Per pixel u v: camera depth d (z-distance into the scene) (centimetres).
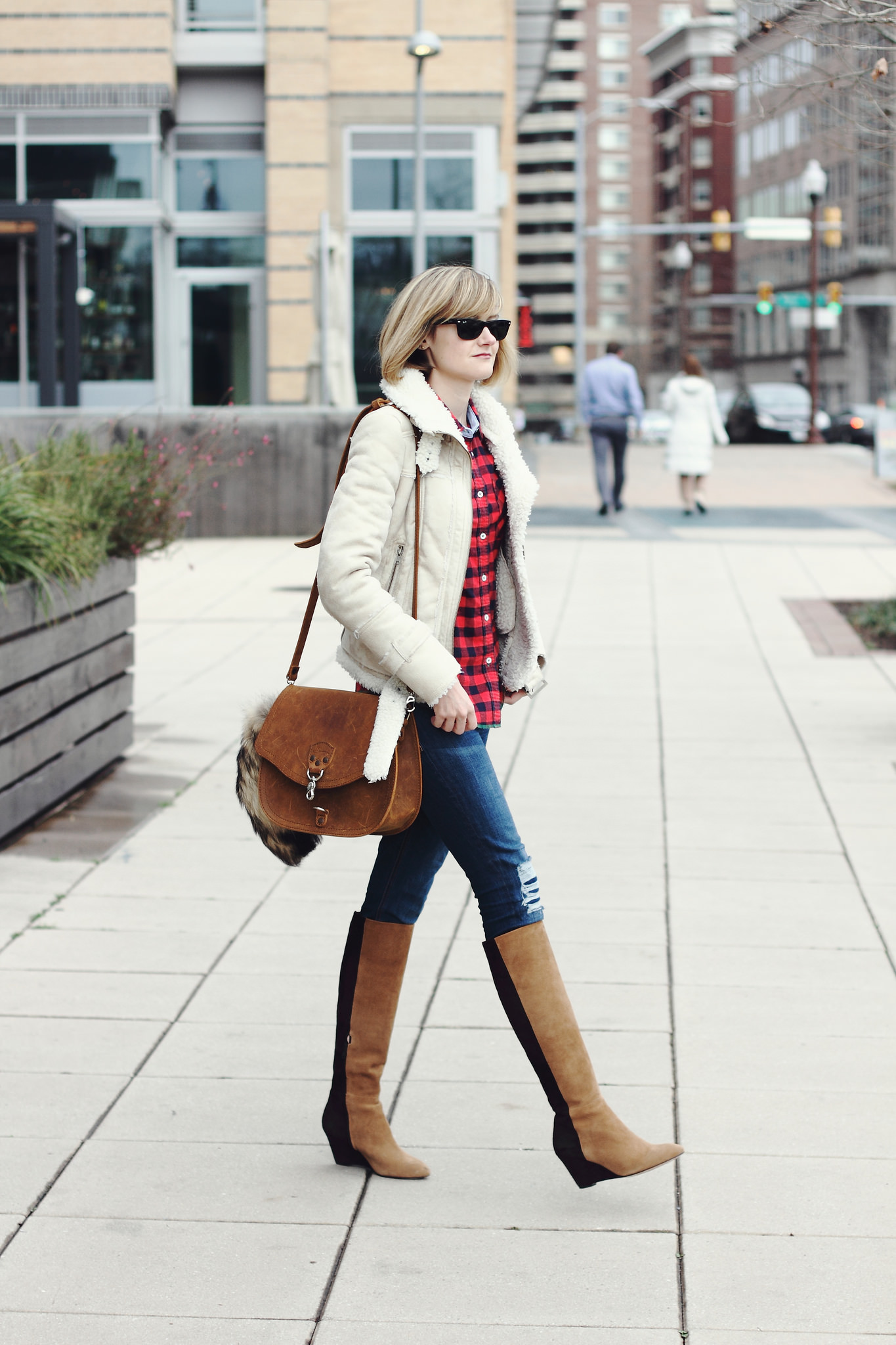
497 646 391
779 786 811
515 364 387
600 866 672
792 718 979
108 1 2923
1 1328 317
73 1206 372
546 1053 369
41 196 2970
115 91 2939
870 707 1012
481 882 370
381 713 358
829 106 1005
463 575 367
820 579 1600
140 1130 415
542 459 3512
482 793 366
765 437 4916
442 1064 459
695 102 12962
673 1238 356
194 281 3059
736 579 1608
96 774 848
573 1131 370
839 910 609
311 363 2398
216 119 3030
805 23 952
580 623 1359
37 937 576
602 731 948
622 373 2198
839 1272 340
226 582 1655
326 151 3000
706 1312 323
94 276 2984
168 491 886
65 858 686
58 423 2075
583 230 6000
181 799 798
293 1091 442
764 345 11206
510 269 3250
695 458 2188
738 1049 468
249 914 607
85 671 794
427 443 361
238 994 518
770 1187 381
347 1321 320
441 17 3000
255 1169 393
